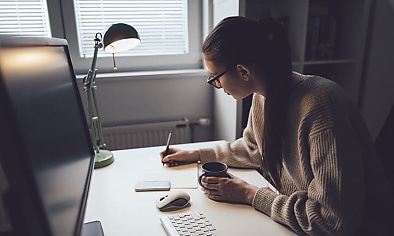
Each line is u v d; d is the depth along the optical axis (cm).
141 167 124
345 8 197
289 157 96
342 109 83
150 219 90
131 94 203
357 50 193
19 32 187
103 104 200
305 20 177
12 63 46
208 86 215
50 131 59
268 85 90
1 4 180
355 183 77
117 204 98
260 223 88
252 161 123
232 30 87
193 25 214
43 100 59
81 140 89
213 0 197
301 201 85
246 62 88
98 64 204
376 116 201
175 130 211
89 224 86
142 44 209
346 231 77
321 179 79
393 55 187
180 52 218
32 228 41
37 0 186
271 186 110
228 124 196
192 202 99
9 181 39
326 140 79
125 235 83
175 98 212
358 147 81
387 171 129
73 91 90
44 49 67
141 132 205
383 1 185
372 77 198
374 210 88
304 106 85
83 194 76
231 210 94
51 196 51
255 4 199
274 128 93
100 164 124
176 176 116
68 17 192
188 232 82
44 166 51
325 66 214
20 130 41
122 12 199
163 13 207
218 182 100
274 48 88
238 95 98
